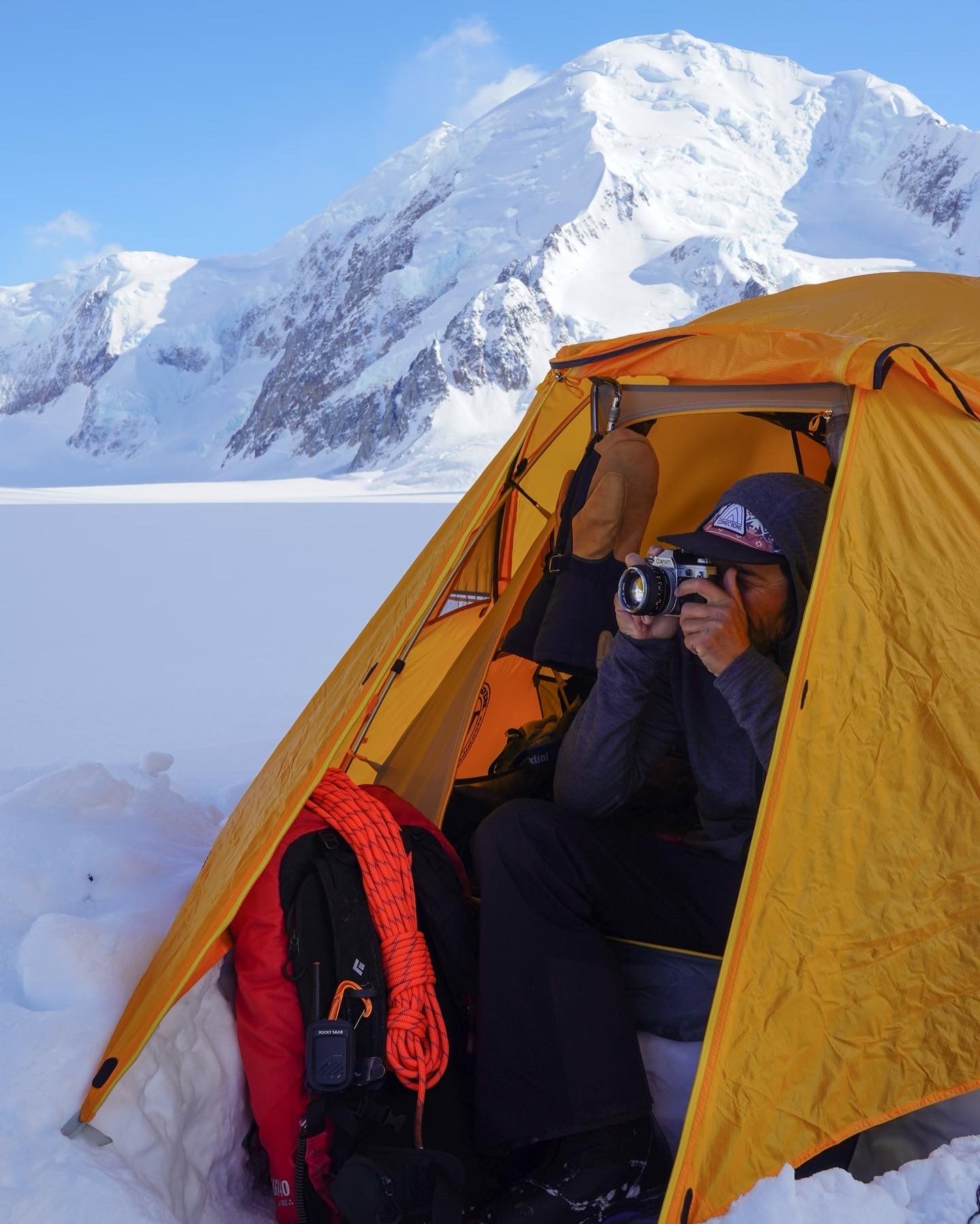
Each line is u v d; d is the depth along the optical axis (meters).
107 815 2.65
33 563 16.62
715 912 1.99
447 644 2.97
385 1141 1.73
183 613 10.53
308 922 1.83
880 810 1.78
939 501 1.94
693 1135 1.57
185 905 2.05
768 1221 1.51
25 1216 1.44
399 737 2.82
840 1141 1.69
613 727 2.01
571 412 2.80
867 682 1.80
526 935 1.82
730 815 2.06
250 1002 1.86
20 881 2.16
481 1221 1.71
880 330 2.85
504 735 3.16
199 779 4.30
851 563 1.84
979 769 1.82
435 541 2.46
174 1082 1.74
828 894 1.73
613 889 1.95
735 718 1.94
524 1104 1.72
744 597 1.96
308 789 1.88
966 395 2.12
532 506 3.05
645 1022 1.98
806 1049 1.69
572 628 2.50
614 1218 1.67
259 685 6.75
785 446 3.10
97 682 6.85
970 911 1.79
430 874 2.02
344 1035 1.71
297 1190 1.71
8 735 5.34
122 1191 1.51
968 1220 1.56
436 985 1.93
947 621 1.86
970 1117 1.78
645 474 2.56
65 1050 1.69
